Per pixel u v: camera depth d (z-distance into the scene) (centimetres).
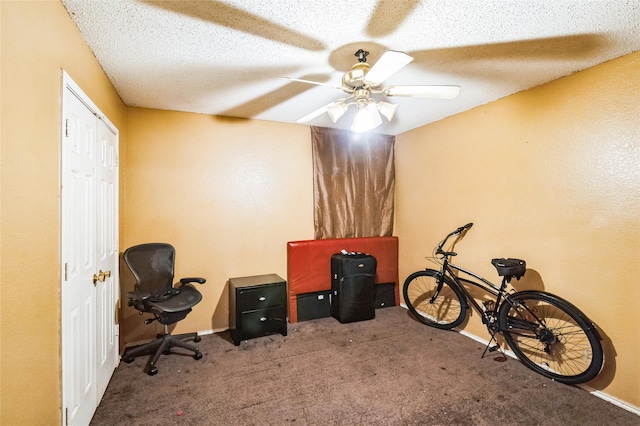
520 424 188
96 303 202
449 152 344
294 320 360
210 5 154
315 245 374
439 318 363
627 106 204
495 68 227
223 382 233
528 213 264
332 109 228
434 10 160
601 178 217
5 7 105
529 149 263
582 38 186
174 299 264
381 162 423
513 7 157
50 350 138
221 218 339
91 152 194
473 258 315
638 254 200
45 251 134
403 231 418
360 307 357
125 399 212
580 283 229
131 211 301
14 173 111
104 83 227
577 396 216
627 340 204
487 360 267
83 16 161
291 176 375
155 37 183
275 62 217
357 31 179
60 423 146
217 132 337
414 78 246
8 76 107
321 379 238
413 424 188
